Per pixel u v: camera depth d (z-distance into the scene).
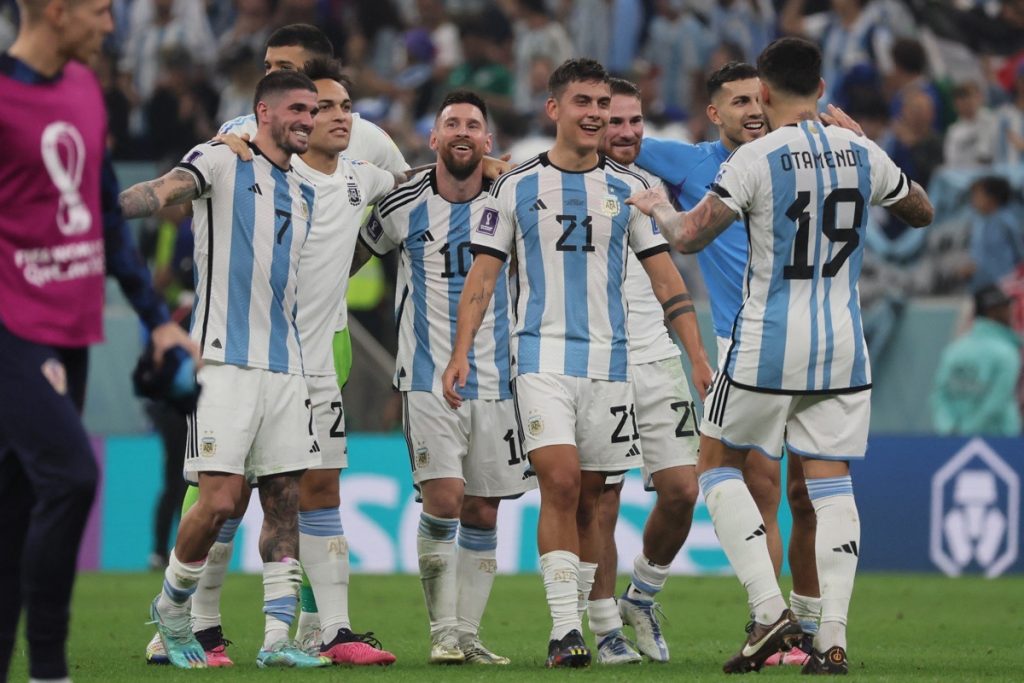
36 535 14.56
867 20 58.25
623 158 25.23
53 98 14.78
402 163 25.97
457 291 22.89
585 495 21.80
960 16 58.69
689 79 58.94
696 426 24.45
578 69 21.23
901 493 42.69
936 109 55.00
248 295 21.05
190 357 15.73
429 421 22.66
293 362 21.39
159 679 18.88
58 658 14.80
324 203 22.56
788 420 19.42
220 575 22.58
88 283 15.07
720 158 25.70
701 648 25.20
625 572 41.31
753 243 19.02
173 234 44.56
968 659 22.92
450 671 20.06
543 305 21.25
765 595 18.91
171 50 57.25
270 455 21.17
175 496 41.91
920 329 46.41
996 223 47.81
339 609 22.00
